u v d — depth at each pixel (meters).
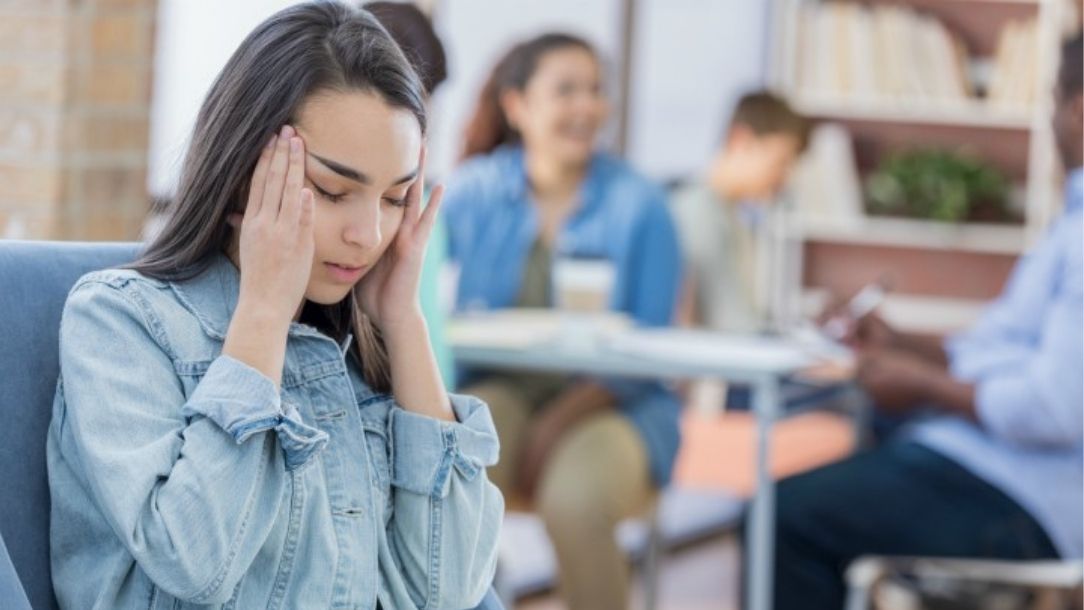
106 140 3.20
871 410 3.94
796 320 5.81
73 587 1.54
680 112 6.02
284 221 1.51
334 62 1.53
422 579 1.66
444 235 3.81
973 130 6.27
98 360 1.49
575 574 3.48
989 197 6.12
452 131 4.81
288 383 1.61
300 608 1.54
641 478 3.64
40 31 3.12
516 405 3.65
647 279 3.86
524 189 3.84
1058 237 3.33
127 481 1.43
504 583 3.64
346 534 1.58
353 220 1.54
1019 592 3.47
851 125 6.26
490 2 5.03
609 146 5.55
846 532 3.37
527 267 3.82
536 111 3.77
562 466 3.52
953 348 3.67
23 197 3.14
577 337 3.42
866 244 6.29
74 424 1.48
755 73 6.31
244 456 1.48
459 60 4.89
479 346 3.35
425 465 1.66
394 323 1.69
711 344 3.61
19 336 1.59
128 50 3.22
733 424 4.23
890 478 3.38
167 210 1.66
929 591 3.53
